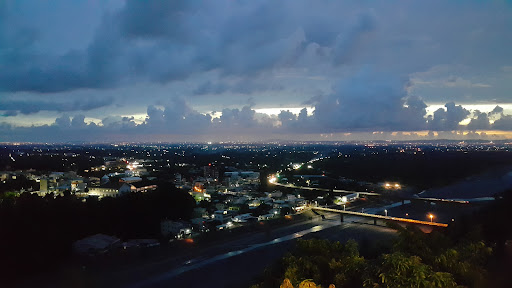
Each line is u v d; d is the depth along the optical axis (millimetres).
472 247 28922
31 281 71688
